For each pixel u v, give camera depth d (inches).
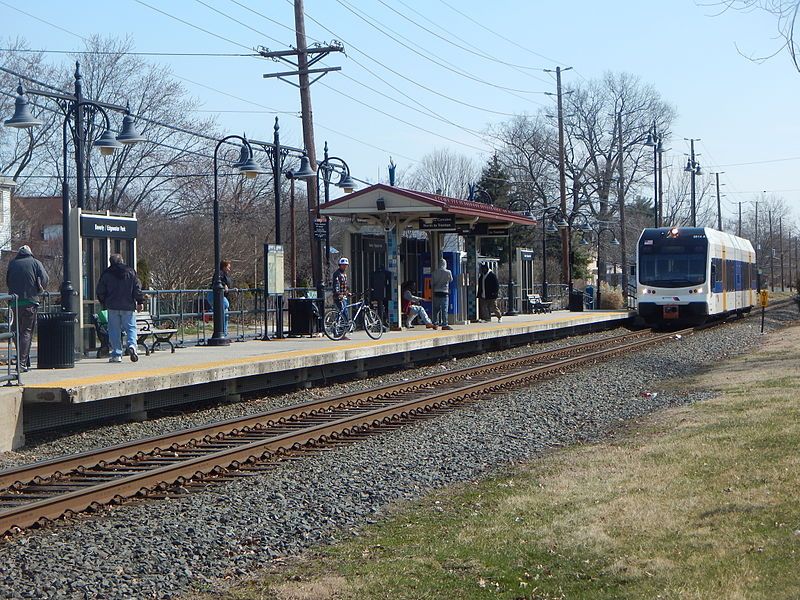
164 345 848.3
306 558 302.8
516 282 1571.1
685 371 884.0
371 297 1026.1
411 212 1006.4
